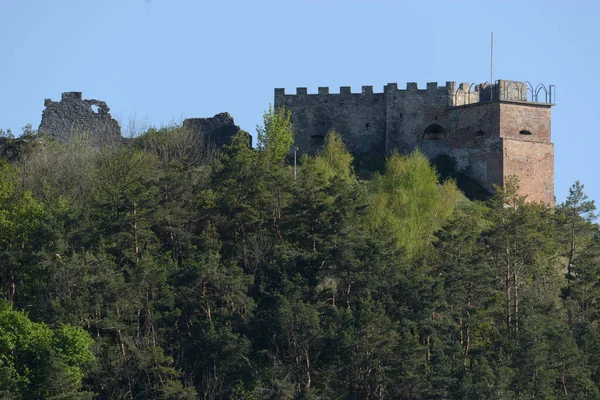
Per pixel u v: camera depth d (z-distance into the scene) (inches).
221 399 5757.9
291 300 5979.3
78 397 5447.8
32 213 6673.2
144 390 5689.0
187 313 6102.4
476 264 6501.0
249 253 6550.2
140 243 6461.6
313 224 6697.8
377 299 6250.0
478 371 5797.2
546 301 6776.6
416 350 5851.4
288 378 5703.7
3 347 5605.3
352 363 5787.4
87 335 5708.7
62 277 5974.4
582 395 6102.4
